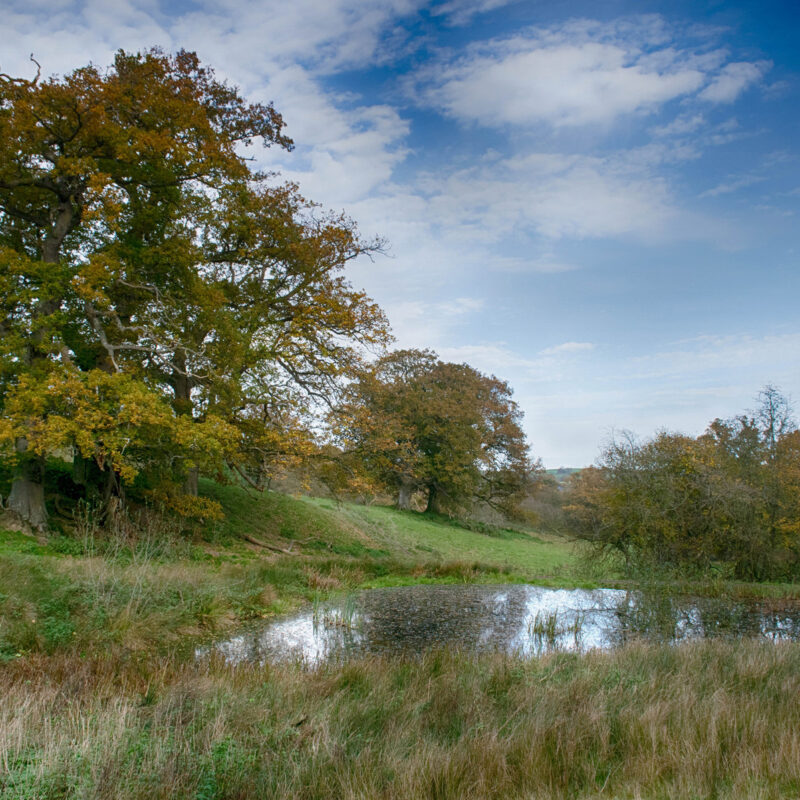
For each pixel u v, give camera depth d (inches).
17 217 735.1
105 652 311.4
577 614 561.3
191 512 756.0
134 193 714.2
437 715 225.0
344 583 672.4
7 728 171.8
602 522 936.9
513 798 158.4
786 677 270.5
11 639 306.0
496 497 1998.0
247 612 478.0
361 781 159.8
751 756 173.2
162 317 729.0
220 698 221.5
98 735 167.9
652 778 166.4
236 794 153.3
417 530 1439.5
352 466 934.4
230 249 822.5
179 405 759.7
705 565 847.1
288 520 1094.4
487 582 776.3
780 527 903.1
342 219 843.4
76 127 637.3
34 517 650.2
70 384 558.9
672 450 894.4
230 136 805.9
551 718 212.8
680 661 307.0
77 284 600.4
